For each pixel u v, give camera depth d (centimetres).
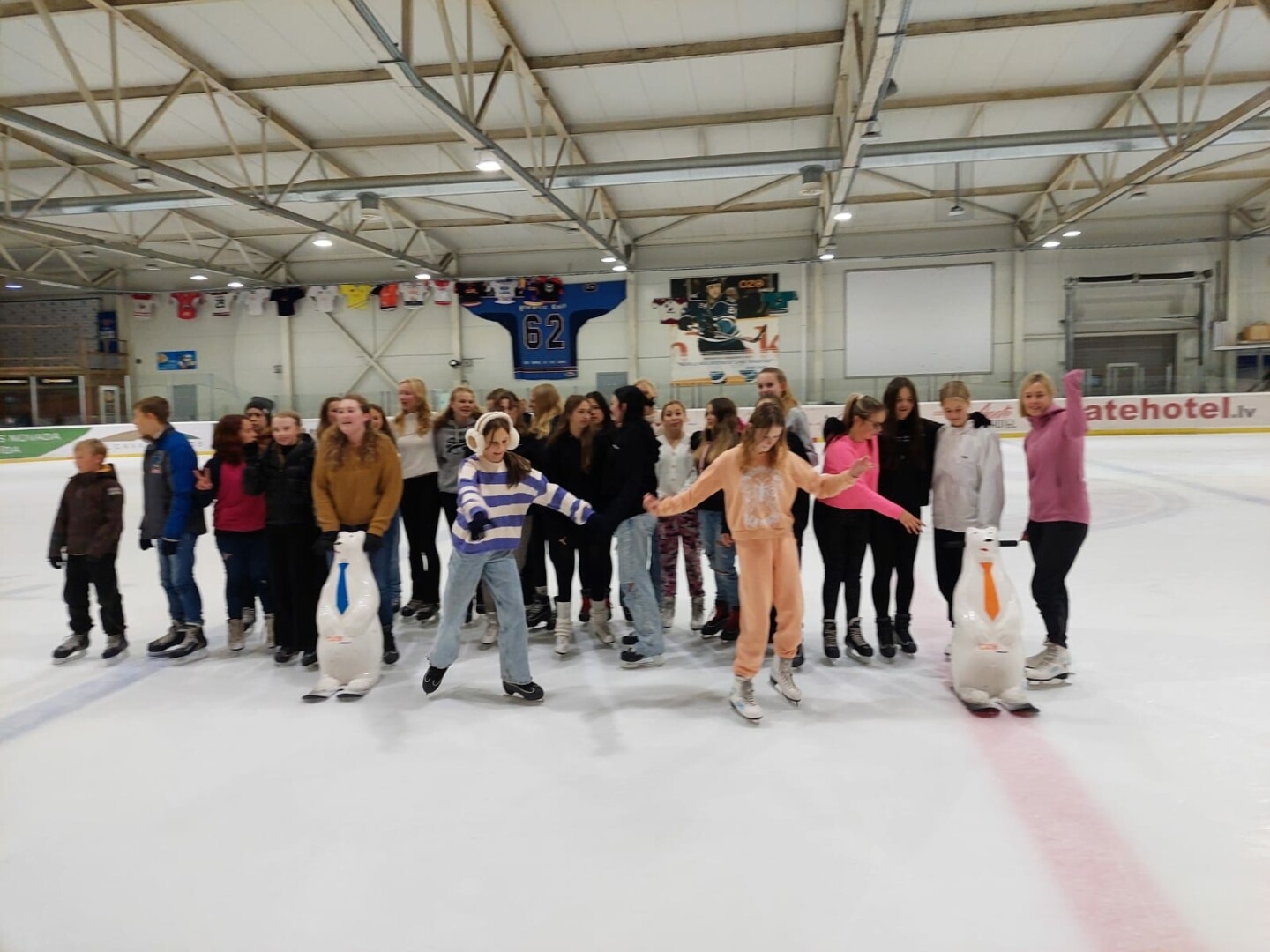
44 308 1967
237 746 282
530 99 998
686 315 1811
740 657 296
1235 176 1407
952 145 989
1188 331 1675
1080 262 1686
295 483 355
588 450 378
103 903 193
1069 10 826
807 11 800
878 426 348
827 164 1032
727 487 297
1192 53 930
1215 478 930
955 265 1719
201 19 782
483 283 1848
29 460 1628
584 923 180
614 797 238
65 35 807
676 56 866
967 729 281
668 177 1059
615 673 353
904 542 357
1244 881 191
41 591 550
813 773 250
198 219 1559
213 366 1948
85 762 272
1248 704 297
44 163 1186
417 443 436
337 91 969
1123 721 285
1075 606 439
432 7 764
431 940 176
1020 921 178
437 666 320
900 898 187
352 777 256
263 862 209
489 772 257
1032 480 324
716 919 180
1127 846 206
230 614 393
